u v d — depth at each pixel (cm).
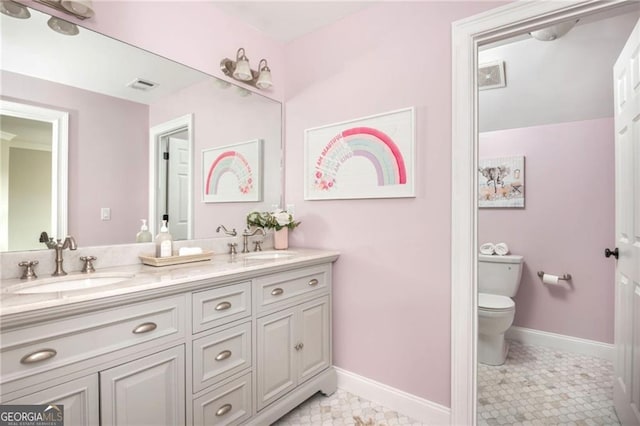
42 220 136
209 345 139
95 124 152
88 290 107
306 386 187
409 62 182
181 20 183
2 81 127
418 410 177
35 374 94
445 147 169
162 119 175
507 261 275
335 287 212
